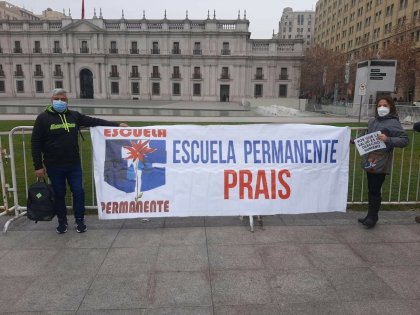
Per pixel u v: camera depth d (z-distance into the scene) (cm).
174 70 6450
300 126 456
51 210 402
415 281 319
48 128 397
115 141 441
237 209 453
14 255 364
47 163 407
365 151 427
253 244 394
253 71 6500
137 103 4806
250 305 283
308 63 5991
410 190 633
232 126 447
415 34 4466
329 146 462
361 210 513
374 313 273
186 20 6253
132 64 6419
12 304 281
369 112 2498
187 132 445
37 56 6381
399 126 420
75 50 6341
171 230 432
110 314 270
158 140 445
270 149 453
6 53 6394
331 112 3136
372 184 435
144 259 357
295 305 283
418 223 457
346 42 7575
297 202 462
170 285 310
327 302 287
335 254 371
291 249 382
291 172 458
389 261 356
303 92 6725
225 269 338
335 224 454
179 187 448
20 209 477
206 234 420
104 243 394
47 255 365
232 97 6481
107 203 445
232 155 450
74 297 291
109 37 6328
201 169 448
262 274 330
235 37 6297
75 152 413
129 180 445
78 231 423
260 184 454
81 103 4534
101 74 6406
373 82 2506
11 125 1628
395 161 904
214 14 6281
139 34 6309
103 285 309
